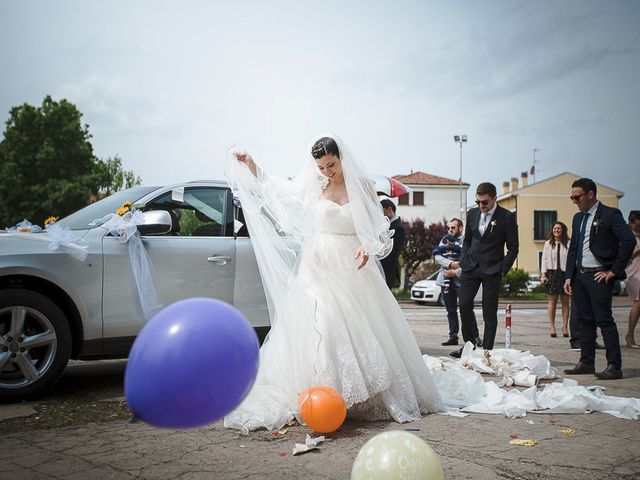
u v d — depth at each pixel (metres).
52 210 33.72
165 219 5.15
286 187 4.59
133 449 3.46
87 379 5.76
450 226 9.51
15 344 4.59
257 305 5.70
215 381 1.89
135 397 1.89
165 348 1.87
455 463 3.22
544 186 45.53
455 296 9.17
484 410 4.51
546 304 23.61
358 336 4.24
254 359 2.03
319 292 4.27
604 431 3.94
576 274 6.48
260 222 4.63
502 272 7.09
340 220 4.41
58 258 4.80
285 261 4.57
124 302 5.05
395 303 4.59
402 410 4.27
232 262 5.61
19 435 3.73
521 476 3.02
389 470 2.17
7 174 33.78
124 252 5.11
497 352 6.68
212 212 5.75
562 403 4.55
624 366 7.09
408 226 38.44
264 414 3.98
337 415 3.72
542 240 45.41
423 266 40.75
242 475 3.03
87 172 35.38
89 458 3.29
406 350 4.51
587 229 6.39
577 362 7.36
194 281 5.39
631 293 9.15
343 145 4.44
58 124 34.75
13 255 4.65
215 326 1.95
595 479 2.99
